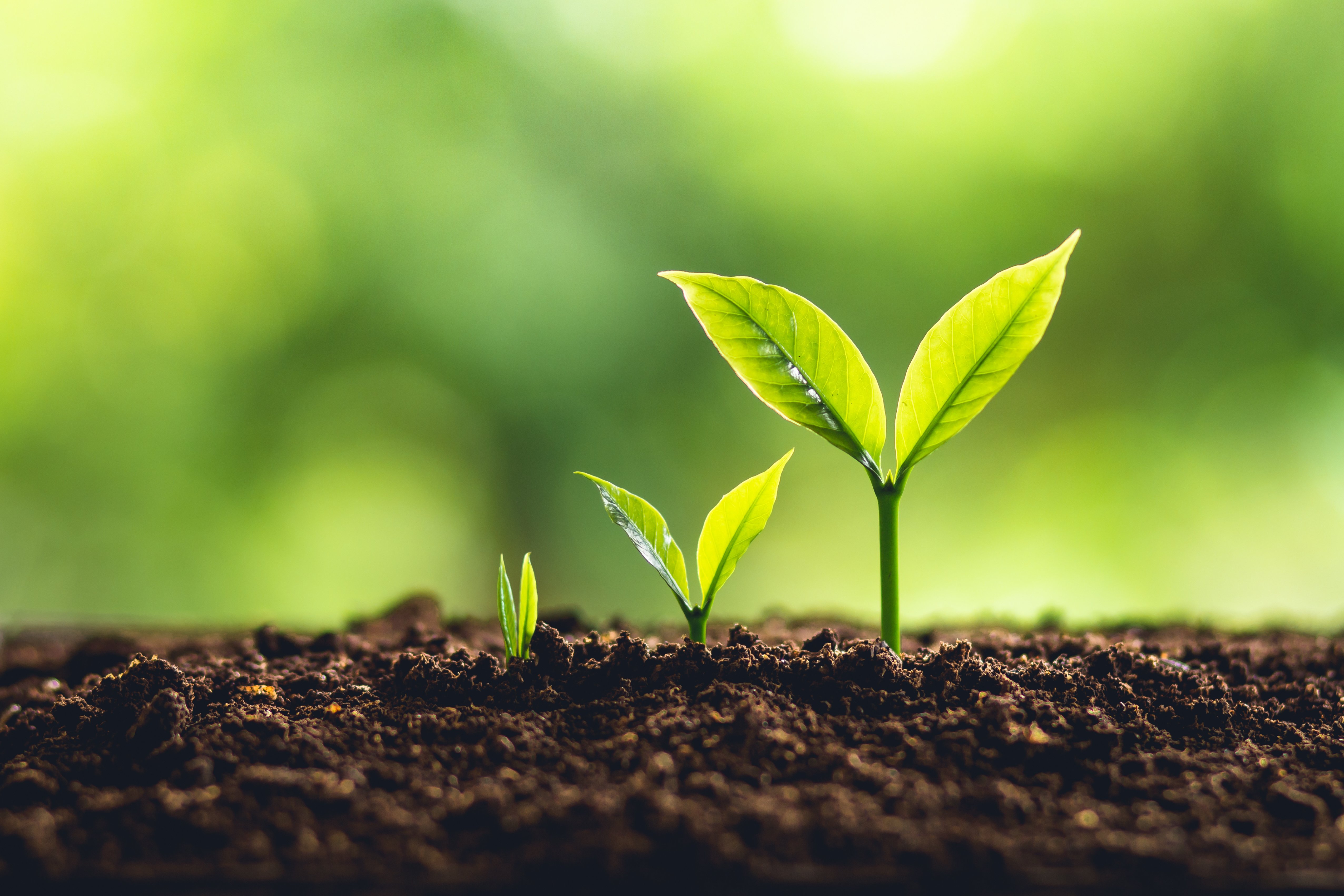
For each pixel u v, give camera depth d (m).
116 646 0.56
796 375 0.49
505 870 0.42
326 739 0.46
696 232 1.89
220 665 0.52
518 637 0.49
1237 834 0.43
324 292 1.82
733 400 1.89
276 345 1.84
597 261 1.83
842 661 0.48
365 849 0.43
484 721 0.47
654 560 0.49
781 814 0.43
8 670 0.56
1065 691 0.48
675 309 1.87
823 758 0.45
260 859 0.42
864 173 1.87
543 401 1.88
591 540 1.90
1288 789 0.45
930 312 1.89
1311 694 0.50
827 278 1.90
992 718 0.46
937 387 0.49
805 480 1.87
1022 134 1.82
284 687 0.50
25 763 0.46
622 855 0.42
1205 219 1.79
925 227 1.87
